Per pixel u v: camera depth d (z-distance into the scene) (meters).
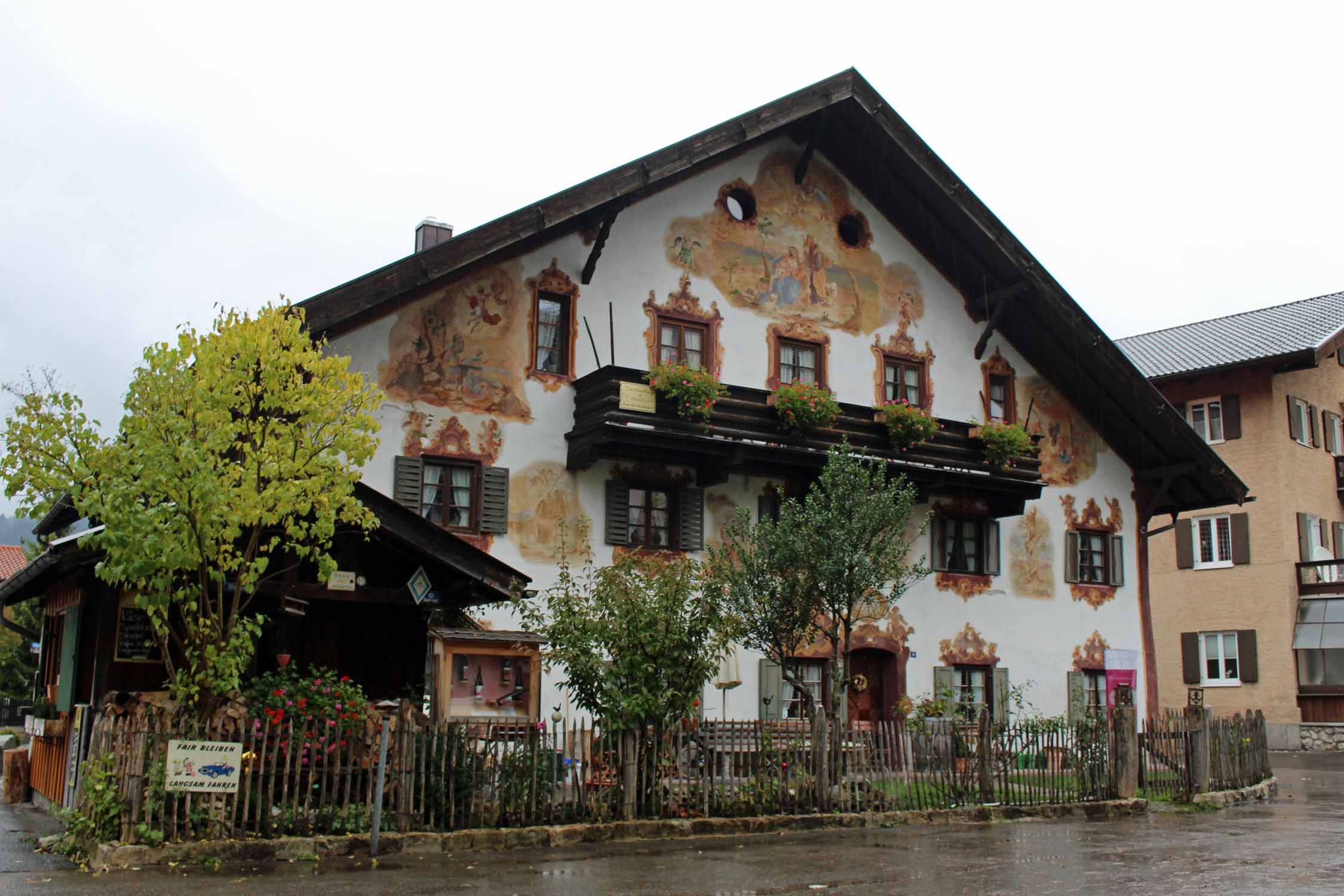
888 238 24.64
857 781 14.92
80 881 9.80
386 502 13.78
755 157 23.19
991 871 11.24
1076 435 26.62
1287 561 34.41
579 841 12.67
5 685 38.28
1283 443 35.03
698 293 22.08
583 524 20.14
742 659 21.22
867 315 24.02
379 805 11.46
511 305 20.11
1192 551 36.31
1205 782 18.02
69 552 13.60
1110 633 26.27
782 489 22.28
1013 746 16.25
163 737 10.93
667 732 13.83
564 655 13.76
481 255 18.77
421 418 19.05
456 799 12.39
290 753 11.43
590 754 13.40
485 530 19.30
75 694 14.34
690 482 21.34
